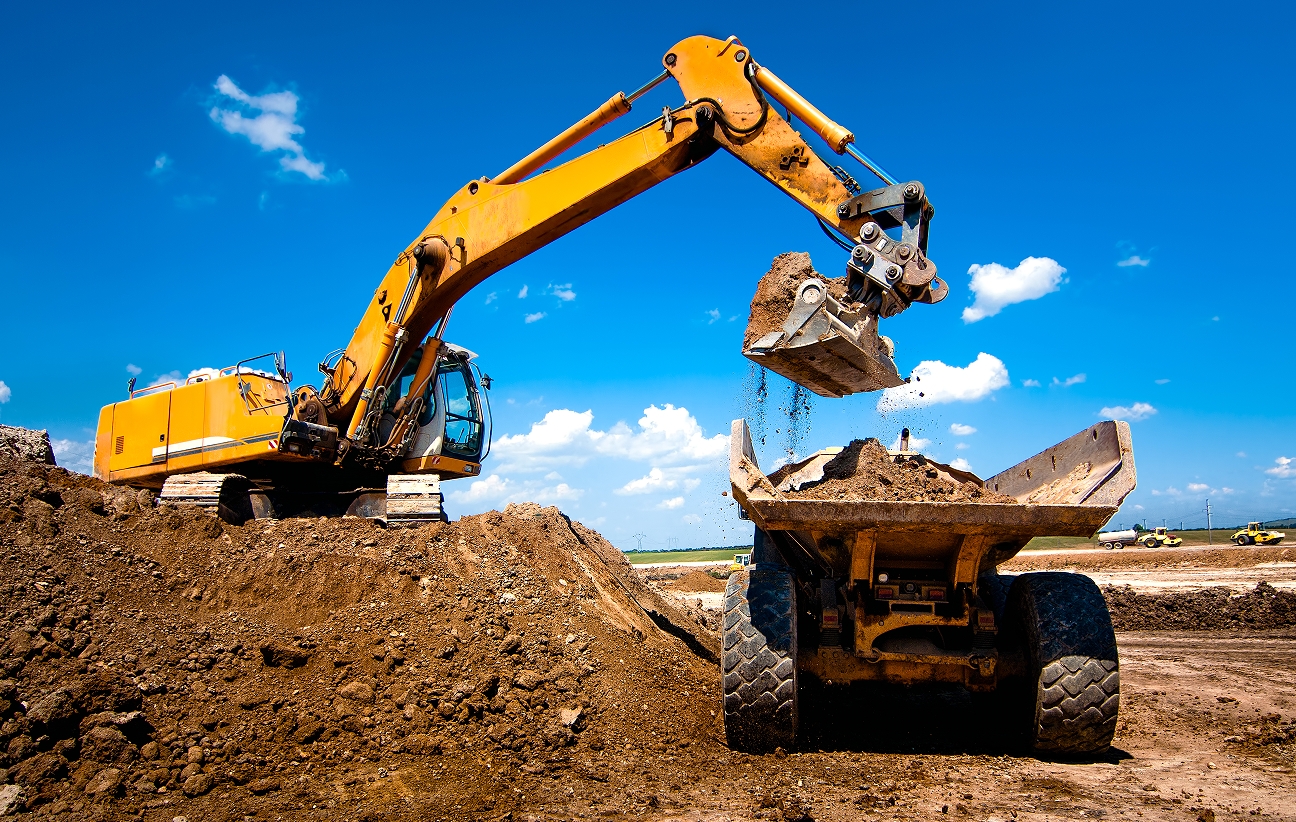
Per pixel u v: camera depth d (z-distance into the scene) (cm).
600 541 1147
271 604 648
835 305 571
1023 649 537
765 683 516
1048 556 3553
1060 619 515
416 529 817
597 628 726
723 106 715
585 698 586
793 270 635
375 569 693
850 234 639
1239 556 2905
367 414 1022
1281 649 1121
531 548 829
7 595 534
